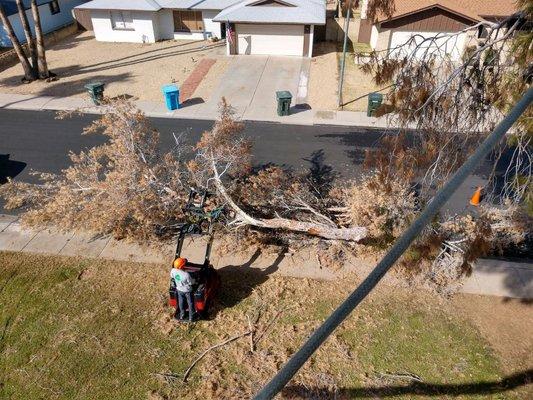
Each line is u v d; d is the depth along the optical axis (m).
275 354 8.01
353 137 15.91
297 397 7.30
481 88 7.54
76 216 10.46
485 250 7.05
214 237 10.69
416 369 7.75
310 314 8.80
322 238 10.70
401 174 8.14
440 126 7.74
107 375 7.71
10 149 15.09
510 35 7.29
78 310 8.92
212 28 26.83
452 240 9.93
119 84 20.73
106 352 8.09
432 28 21.55
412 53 7.82
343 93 19.44
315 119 17.22
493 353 8.02
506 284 9.42
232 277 9.66
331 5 30.91
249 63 23.20
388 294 9.20
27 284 9.55
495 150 8.79
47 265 10.05
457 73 7.28
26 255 10.34
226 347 8.15
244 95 19.41
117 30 26.91
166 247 10.52
